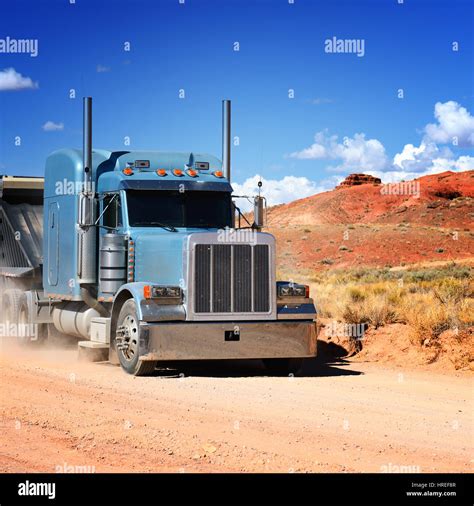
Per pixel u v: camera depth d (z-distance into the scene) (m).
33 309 18.75
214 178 16.09
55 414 10.40
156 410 10.74
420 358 15.99
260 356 14.23
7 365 15.86
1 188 21.27
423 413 10.86
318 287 30.42
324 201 154.38
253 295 14.24
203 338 13.97
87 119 15.94
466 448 8.84
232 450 8.47
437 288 26.86
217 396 11.98
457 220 129.62
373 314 18.08
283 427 9.70
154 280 14.73
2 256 21.89
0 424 9.90
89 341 16.11
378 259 96.25
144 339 13.79
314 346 14.54
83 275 16.09
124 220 15.40
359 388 13.03
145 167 15.99
